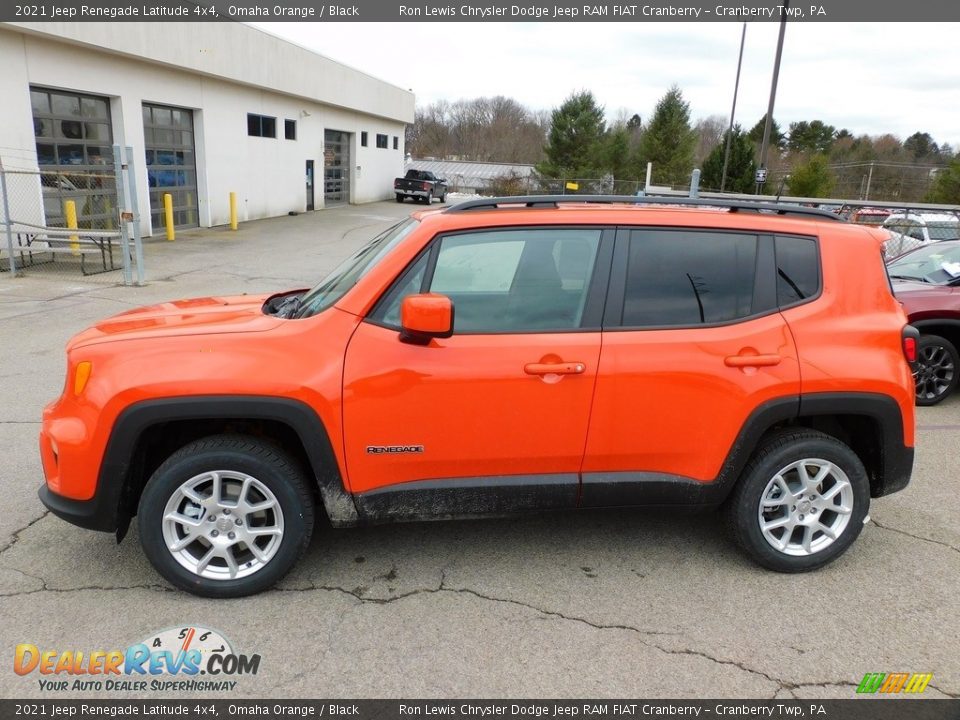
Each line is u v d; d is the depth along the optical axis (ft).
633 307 10.27
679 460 10.52
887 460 10.96
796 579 11.03
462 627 9.66
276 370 9.54
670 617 9.98
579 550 11.74
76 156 49.44
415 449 9.93
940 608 10.34
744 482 10.77
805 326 10.48
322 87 85.97
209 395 9.43
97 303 32.30
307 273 44.57
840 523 11.04
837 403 10.46
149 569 10.87
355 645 9.25
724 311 10.43
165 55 54.80
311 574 10.85
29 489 13.46
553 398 9.98
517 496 10.33
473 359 9.80
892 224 40.93
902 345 10.78
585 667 8.93
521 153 249.96
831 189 86.12
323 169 94.32
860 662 9.14
